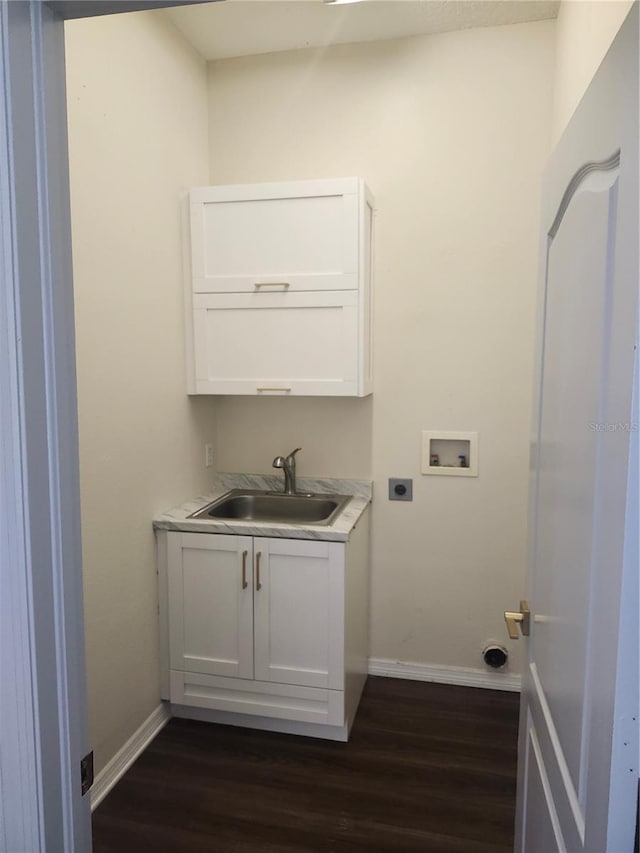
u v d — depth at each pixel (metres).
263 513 2.62
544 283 1.19
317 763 2.03
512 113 2.31
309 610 2.10
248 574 2.14
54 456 0.77
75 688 0.83
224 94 2.56
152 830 1.74
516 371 2.41
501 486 2.47
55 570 0.78
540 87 2.28
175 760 2.04
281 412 2.66
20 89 0.70
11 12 0.69
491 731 2.21
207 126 2.58
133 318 2.01
